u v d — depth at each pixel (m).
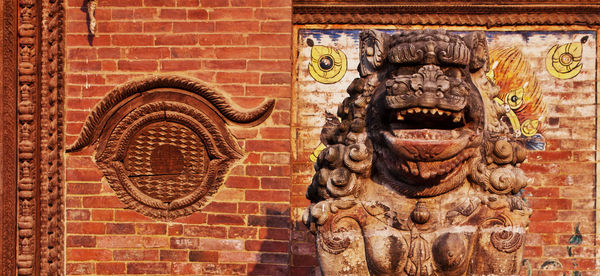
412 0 5.39
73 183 5.23
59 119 5.23
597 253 5.34
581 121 5.42
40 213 5.31
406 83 2.82
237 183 5.14
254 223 5.11
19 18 5.27
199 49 5.16
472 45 3.07
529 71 5.45
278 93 5.12
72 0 5.25
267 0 5.14
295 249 5.33
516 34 5.46
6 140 5.21
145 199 5.18
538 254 5.36
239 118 5.10
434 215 3.00
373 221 3.04
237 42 5.14
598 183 5.38
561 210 5.38
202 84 5.13
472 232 2.98
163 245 5.17
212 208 5.15
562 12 5.41
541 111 5.43
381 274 3.01
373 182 3.09
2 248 5.19
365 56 3.18
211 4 5.16
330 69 5.43
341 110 3.25
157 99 5.18
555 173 5.40
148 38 5.19
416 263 2.97
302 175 5.38
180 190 5.20
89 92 5.22
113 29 5.21
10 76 5.23
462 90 2.83
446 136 2.85
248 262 5.10
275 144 5.12
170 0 5.19
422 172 2.85
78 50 5.23
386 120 3.03
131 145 5.22
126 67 5.19
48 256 5.29
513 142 3.12
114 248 5.20
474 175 3.02
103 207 5.21
